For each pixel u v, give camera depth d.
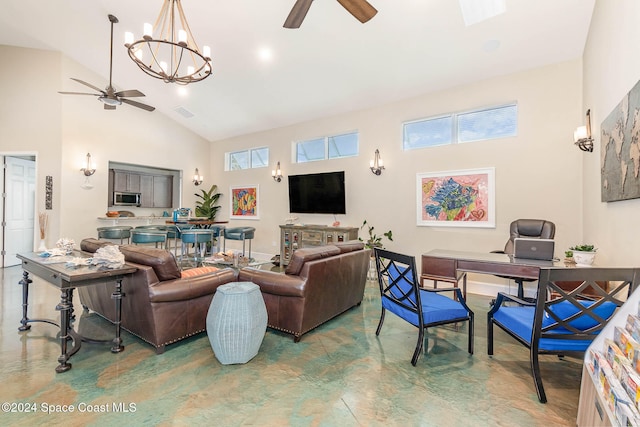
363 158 5.43
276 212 6.73
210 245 6.93
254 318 2.27
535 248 2.73
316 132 6.05
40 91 5.45
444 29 3.48
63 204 5.51
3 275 4.93
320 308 2.88
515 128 4.11
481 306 3.71
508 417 1.70
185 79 3.36
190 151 7.70
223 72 5.08
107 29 4.61
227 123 6.95
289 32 3.93
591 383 1.48
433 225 4.68
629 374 1.12
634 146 1.83
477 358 2.39
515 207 4.05
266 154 7.08
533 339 1.87
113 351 2.41
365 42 3.86
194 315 2.63
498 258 2.81
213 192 7.98
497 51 3.71
